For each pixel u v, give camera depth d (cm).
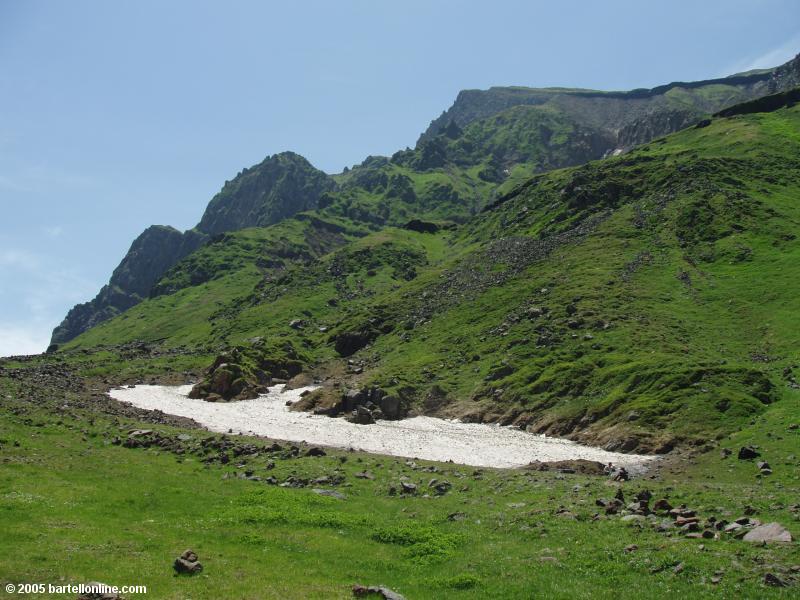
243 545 3069
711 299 11875
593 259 14888
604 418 8038
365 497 4125
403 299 16925
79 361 16600
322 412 10138
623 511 3516
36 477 3844
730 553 2708
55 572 2444
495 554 2988
